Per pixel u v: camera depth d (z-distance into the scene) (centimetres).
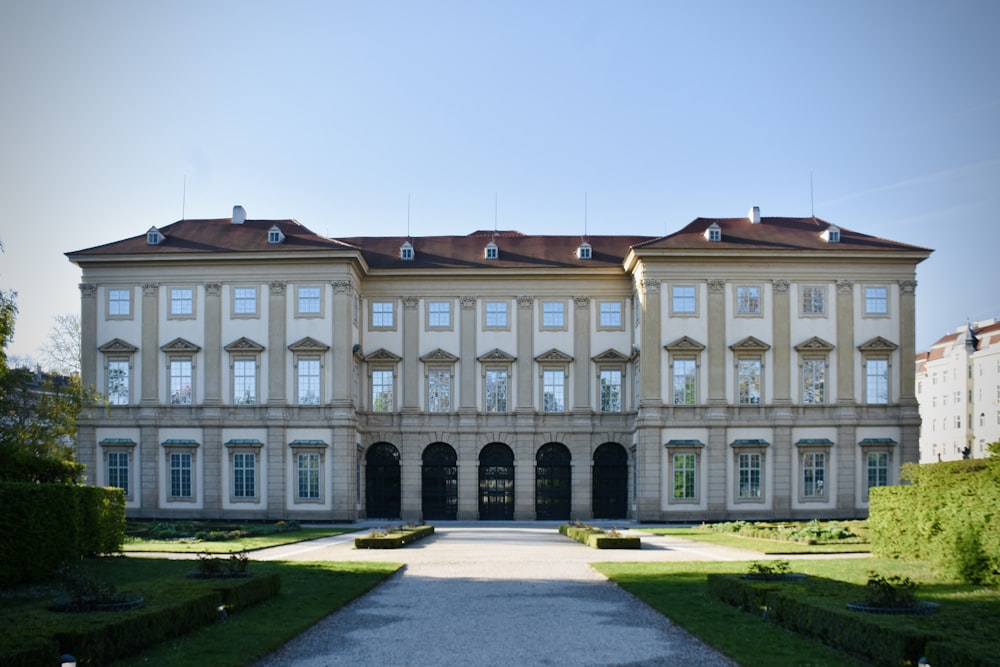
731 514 7212
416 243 8375
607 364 7856
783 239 7538
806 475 7288
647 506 7175
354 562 3909
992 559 3031
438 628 2423
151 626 2095
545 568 3762
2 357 4628
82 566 3622
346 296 7431
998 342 13488
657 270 7338
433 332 7906
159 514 7400
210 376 7469
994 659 1619
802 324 7369
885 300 7419
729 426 7262
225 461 7412
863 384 7369
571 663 2033
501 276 7888
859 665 1945
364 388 7881
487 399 7856
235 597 2550
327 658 2078
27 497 3259
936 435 15312
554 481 7875
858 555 4191
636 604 2806
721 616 2523
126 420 7481
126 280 7569
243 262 7481
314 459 7362
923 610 2167
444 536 5788
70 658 1808
